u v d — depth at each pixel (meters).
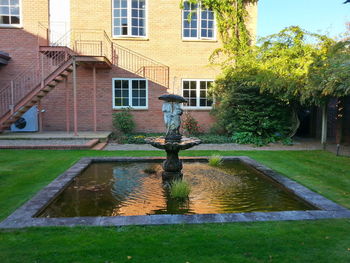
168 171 5.78
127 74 12.80
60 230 3.12
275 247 2.82
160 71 12.98
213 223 3.34
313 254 2.70
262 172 6.05
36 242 2.86
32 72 12.23
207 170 6.48
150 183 5.40
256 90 11.63
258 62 11.30
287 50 10.18
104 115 12.76
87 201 4.41
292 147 10.22
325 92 7.68
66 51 10.68
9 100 12.19
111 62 12.65
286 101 11.31
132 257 2.61
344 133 11.16
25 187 4.80
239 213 3.64
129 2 12.57
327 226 3.30
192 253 2.69
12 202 4.06
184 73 13.12
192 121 12.52
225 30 13.22
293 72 9.50
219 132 12.73
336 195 4.51
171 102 5.98
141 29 12.87
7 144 9.17
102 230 3.13
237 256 2.65
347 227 3.28
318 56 9.23
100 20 12.54
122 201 4.42
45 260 2.55
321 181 5.38
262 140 11.12
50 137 10.13
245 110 11.38
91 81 12.60
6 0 12.12
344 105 11.02
